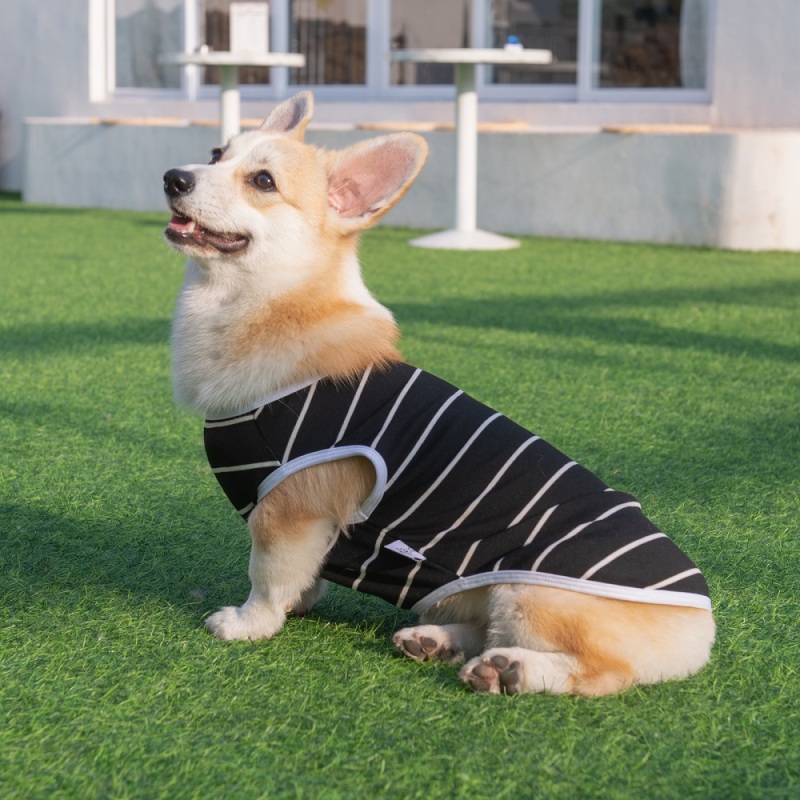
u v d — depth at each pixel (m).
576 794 1.71
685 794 1.71
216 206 2.00
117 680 1.88
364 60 7.36
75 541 2.27
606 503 1.90
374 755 1.75
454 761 1.74
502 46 6.92
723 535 2.34
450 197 6.34
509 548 1.89
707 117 6.13
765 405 3.03
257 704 1.84
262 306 2.00
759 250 5.66
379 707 1.84
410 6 7.12
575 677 1.85
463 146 5.72
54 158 7.75
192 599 2.10
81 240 5.98
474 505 1.90
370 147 2.07
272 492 1.94
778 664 1.95
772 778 1.74
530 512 1.89
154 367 3.25
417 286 4.60
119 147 7.40
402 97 7.24
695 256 5.46
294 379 1.96
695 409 2.99
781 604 2.11
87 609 2.05
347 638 2.01
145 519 2.36
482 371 3.25
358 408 1.94
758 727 1.82
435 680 1.90
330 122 7.27
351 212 2.08
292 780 1.71
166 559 2.22
